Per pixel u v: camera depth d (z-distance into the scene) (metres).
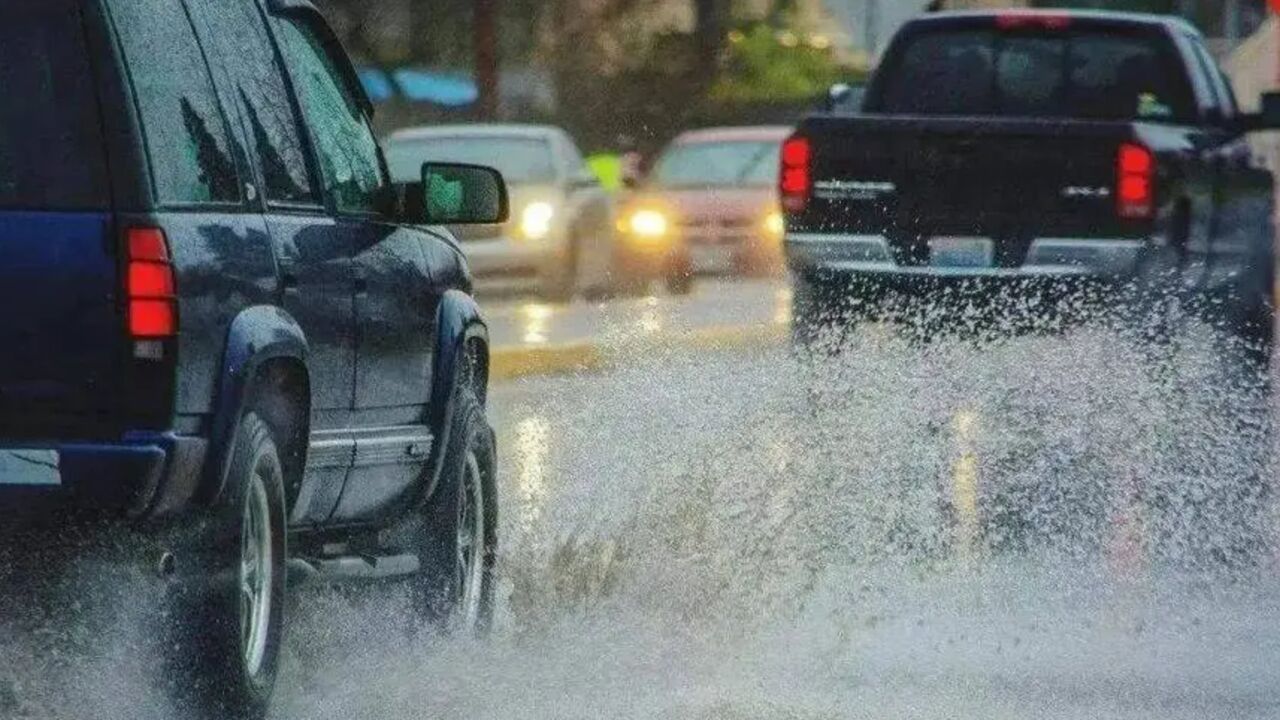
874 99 40.00
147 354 15.80
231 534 16.61
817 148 35.75
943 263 35.38
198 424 16.31
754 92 124.00
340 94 20.94
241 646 16.78
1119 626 22.97
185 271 16.08
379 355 19.69
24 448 15.66
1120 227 34.91
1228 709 19.42
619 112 119.19
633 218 73.06
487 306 67.19
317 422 18.59
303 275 18.11
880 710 18.98
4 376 15.83
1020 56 39.59
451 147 69.88
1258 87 92.56
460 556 21.75
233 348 16.64
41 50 16.11
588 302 69.75
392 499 20.47
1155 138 35.28
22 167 16.00
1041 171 35.06
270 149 18.61
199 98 17.36
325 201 19.42
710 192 76.75
